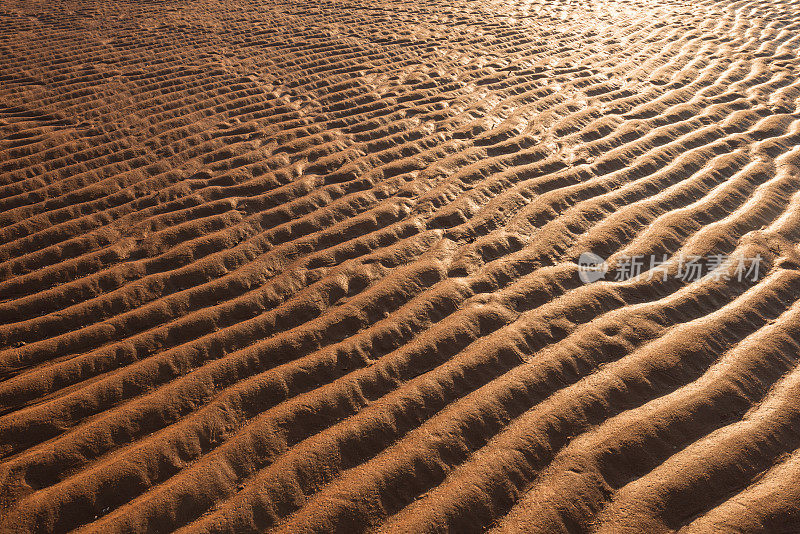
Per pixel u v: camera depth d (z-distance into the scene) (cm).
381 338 240
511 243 300
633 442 195
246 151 404
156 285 273
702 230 309
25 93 502
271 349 235
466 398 212
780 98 480
